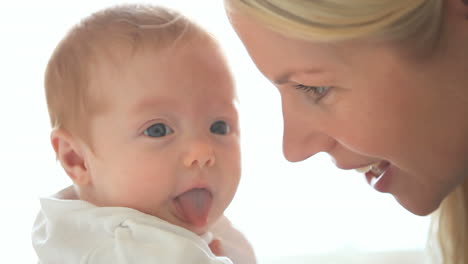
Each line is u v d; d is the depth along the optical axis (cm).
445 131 99
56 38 192
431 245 145
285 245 207
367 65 95
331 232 209
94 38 115
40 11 192
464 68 94
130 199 112
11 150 188
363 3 90
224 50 120
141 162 111
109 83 112
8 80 190
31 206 187
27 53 191
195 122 113
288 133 109
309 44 95
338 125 103
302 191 208
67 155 119
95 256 106
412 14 90
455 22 94
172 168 111
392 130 99
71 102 116
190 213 112
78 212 111
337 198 209
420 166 104
